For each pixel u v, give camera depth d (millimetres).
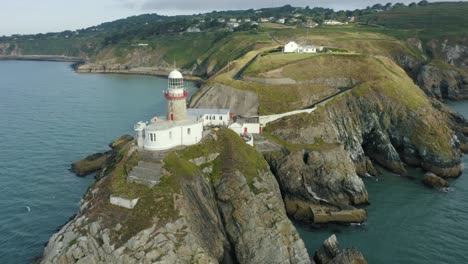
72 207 72000
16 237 61969
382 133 100250
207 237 53188
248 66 128000
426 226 67438
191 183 58625
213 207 58781
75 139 112375
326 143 86688
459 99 175500
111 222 50688
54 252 49344
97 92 198875
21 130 121125
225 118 82312
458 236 64438
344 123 100312
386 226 67438
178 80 71000
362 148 99750
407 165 96812
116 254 46688
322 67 121062
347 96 105688
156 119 73375
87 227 50531
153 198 53344
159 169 59062
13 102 167750
